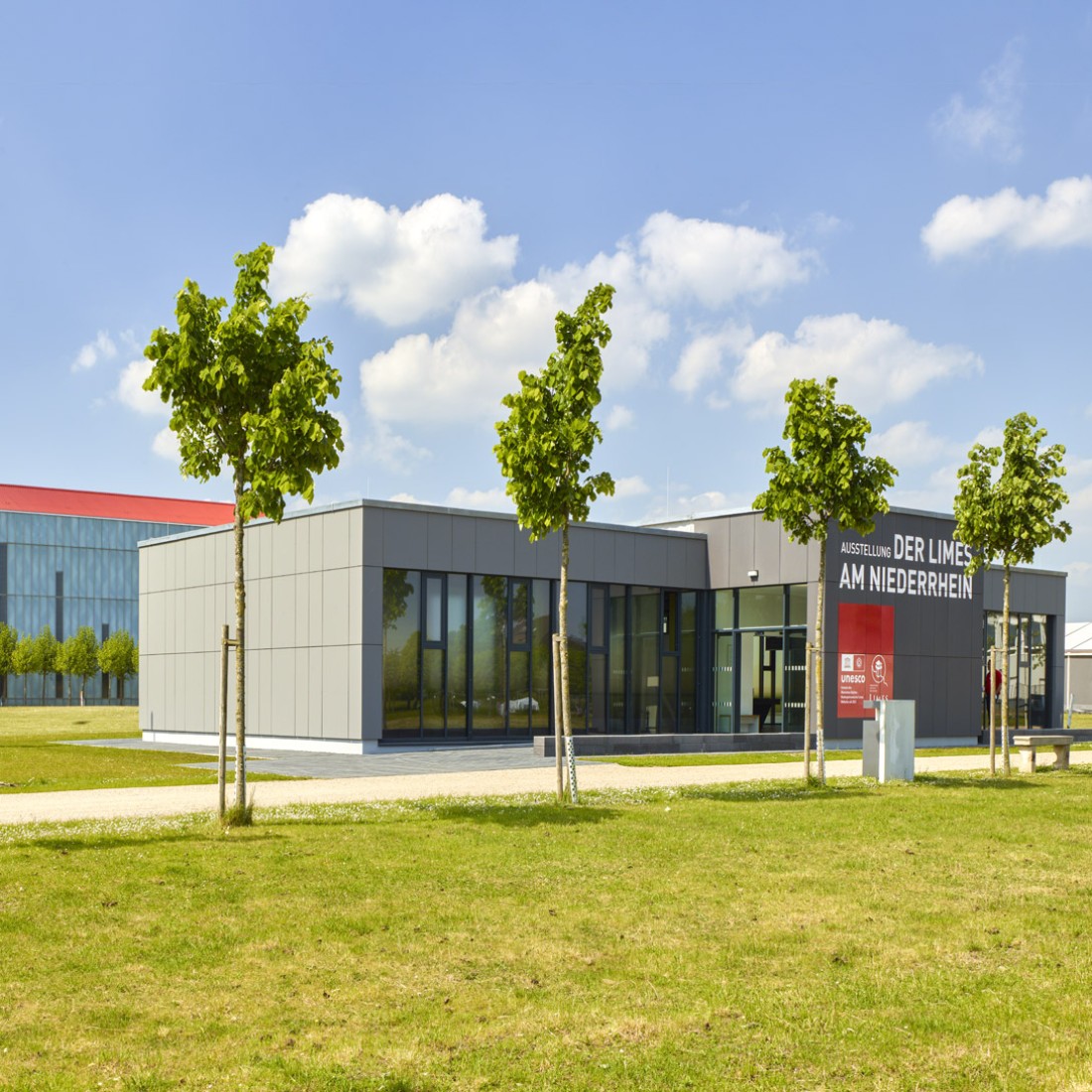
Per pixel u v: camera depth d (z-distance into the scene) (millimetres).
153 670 40906
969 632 39094
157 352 14773
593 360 17547
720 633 38375
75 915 9820
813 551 35438
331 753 31812
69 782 21156
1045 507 23203
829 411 21047
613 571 36594
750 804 17672
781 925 9891
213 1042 6988
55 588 100438
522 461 17484
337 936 9359
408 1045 6938
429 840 13727
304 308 14992
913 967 8711
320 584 33500
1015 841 14461
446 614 33844
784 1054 6816
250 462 14414
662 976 8422
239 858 12328
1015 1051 6887
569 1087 6344
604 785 21312
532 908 10367
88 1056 6738
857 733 35812
